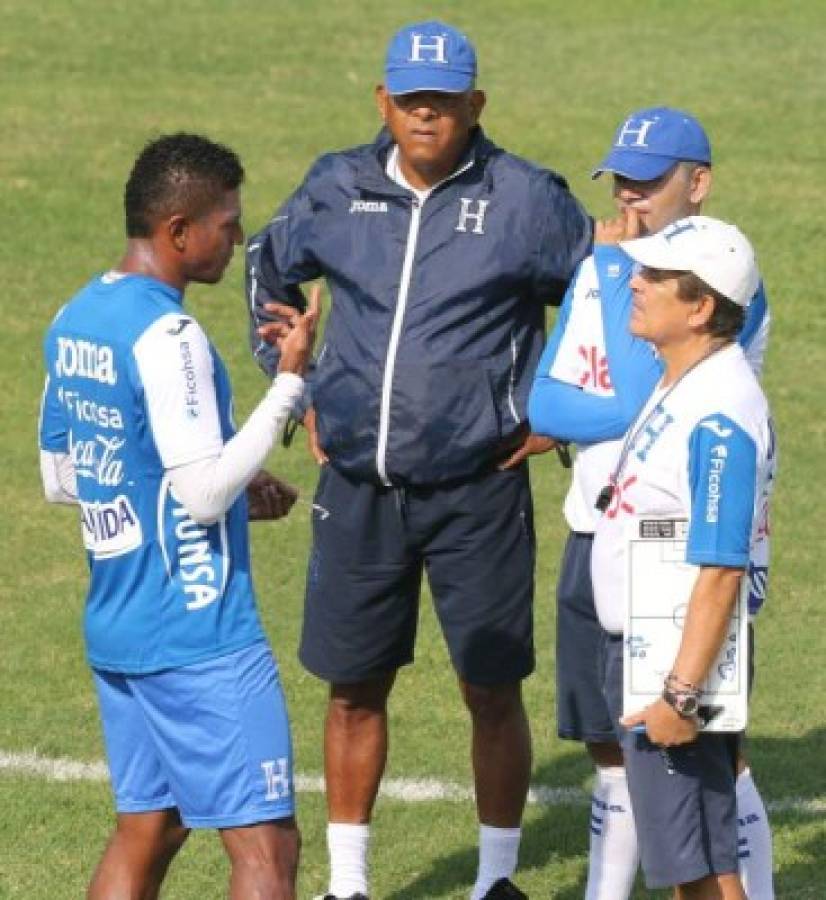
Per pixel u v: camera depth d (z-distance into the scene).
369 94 69.94
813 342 49.53
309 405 24.89
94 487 20.67
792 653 33.12
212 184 20.77
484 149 24.50
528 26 79.12
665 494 20.20
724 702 19.92
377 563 24.89
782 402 45.53
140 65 72.50
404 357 24.23
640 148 23.19
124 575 20.56
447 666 32.62
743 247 20.19
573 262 24.44
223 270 21.19
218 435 20.25
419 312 24.25
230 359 47.84
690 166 23.34
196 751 20.53
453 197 24.31
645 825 20.61
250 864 20.48
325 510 25.08
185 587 20.42
